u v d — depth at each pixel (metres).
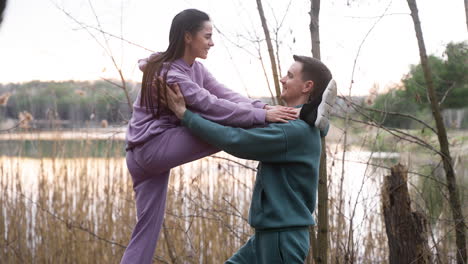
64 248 4.50
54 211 4.59
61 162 4.78
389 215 3.18
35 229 4.62
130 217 4.55
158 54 2.33
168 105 2.20
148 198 2.34
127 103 3.60
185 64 2.30
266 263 2.22
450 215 3.62
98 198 4.70
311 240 3.03
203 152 2.27
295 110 2.26
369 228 3.93
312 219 2.23
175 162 2.23
